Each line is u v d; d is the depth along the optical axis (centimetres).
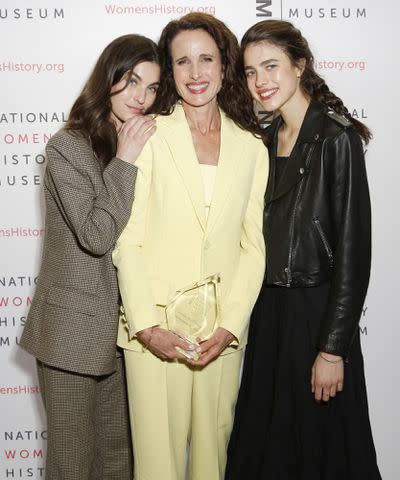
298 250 189
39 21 244
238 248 191
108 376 213
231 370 194
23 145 250
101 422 216
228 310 185
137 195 182
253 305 189
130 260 179
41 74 246
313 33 249
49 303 187
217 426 195
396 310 259
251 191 192
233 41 191
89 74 247
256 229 193
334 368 185
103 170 188
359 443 193
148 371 183
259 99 195
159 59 195
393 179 255
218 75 186
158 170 180
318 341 187
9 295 256
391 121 253
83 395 192
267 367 202
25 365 259
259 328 203
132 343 184
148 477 185
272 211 195
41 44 245
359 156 185
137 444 187
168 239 181
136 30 246
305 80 197
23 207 253
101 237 175
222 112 194
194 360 177
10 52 245
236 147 186
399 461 265
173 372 185
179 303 179
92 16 245
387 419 263
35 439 262
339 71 250
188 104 188
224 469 205
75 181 181
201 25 184
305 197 188
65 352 183
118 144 194
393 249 257
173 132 181
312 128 189
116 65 192
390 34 249
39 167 251
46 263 194
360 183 185
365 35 249
